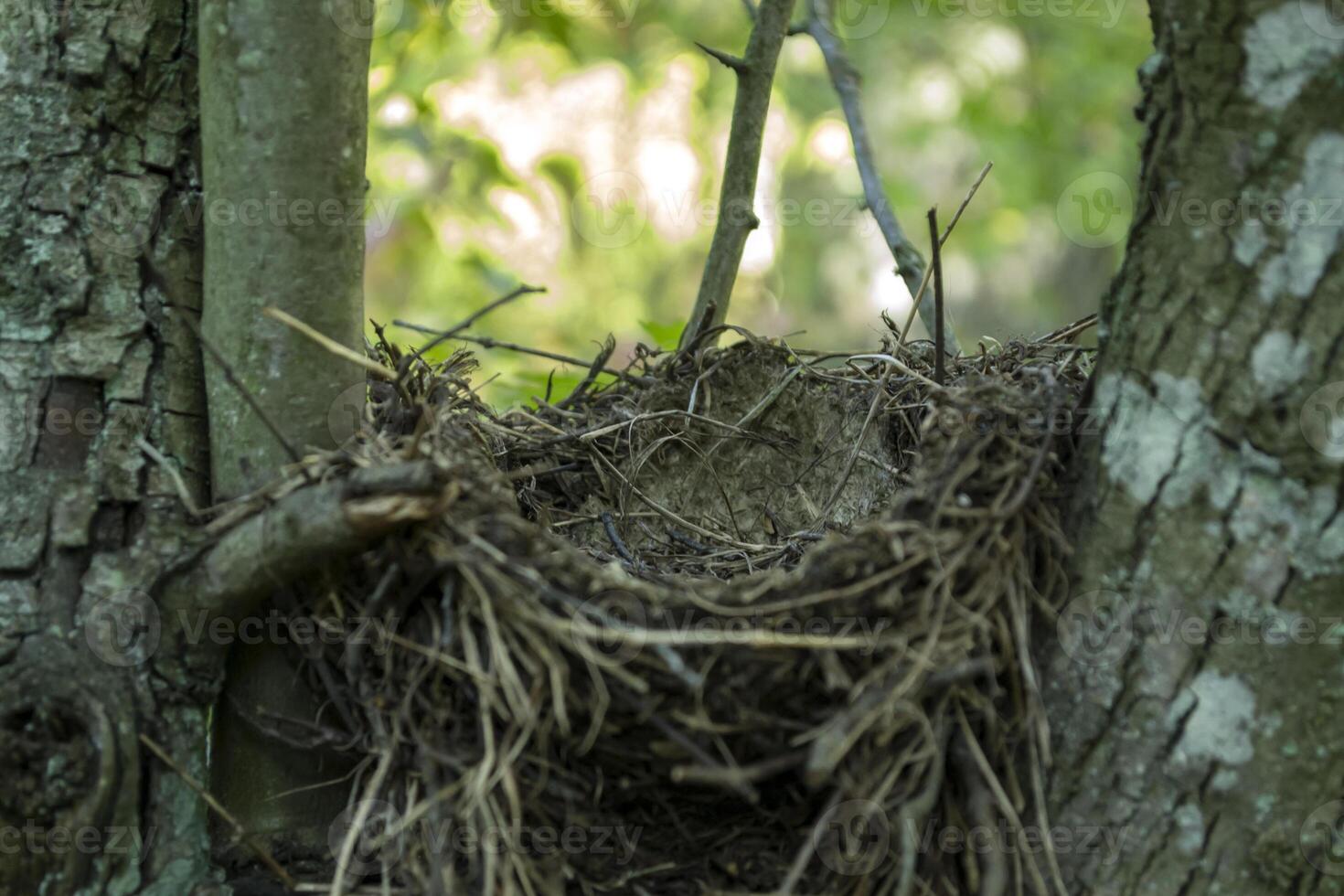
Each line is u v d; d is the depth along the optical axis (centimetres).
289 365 124
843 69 198
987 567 115
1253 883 110
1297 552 109
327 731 122
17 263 125
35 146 128
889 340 178
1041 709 112
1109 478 117
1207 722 111
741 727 110
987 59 578
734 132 189
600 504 173
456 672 112
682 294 556
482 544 111
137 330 127
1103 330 123
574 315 494
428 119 420
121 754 114
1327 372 107
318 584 118
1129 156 575
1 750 112
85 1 130
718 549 174
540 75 461
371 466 114
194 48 134
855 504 177
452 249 422
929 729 108
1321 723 109
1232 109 109
